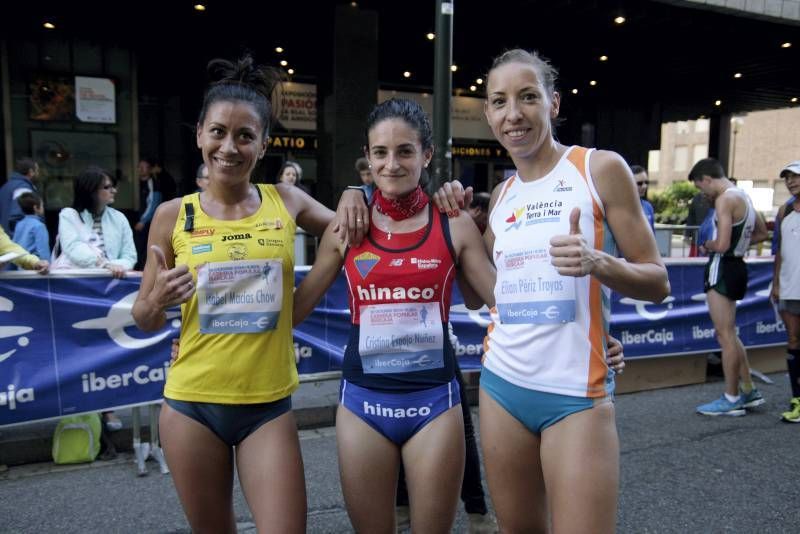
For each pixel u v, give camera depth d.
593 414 1.89
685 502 3.49
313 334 4.54
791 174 4.93
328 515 3.35
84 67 11.06
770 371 6.54
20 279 3.72
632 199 1.93
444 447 2.08
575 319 1.92
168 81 12.23
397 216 2.16
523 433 2.04
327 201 11.29
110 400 3.95
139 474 3.84
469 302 2.51
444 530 2.13
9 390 3.70
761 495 3.58
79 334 3.87
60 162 10.98
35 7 10.25
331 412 4.84
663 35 12.23
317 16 11.10
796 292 4.89
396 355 2.12
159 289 1.92
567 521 1.87
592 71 15.73
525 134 1.99
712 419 4.97
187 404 2.07
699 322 5.91
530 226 2.01
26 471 3.92
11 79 10.48
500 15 10.92
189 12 10.73
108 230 4.68
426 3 10.34
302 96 14.50
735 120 38.56
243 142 2.09
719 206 4.95
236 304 2.09
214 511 2.16
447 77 4.19
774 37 12.24
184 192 12.58
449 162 4.25
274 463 2.04
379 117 2.11
